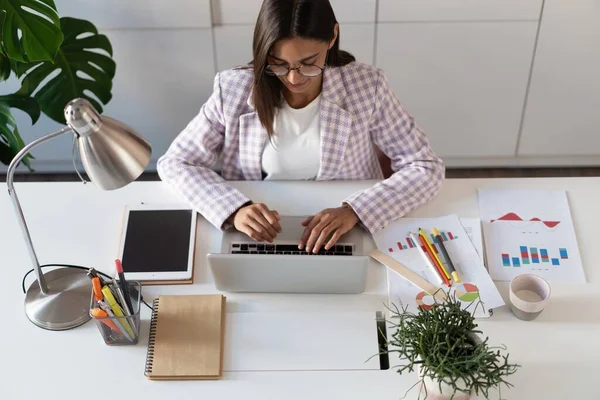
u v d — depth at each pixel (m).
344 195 1.66
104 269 1.50
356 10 2.31
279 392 1.29
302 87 1.53
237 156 1.75
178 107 2.56
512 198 1.64
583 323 1.38
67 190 1.68
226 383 1.31
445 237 1.55
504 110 2.58
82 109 1.14
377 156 1.83
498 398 1.27
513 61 2.44
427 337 1.18
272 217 1.52
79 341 1.38
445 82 2.50
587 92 2.52
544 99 2.54
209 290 1.47
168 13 2.30
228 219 1.56
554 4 2.30
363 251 1.53
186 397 1.29
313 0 1.39
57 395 1.29
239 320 1.41
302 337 1.38
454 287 1.44
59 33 1.97
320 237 1.48
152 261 1.50
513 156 2.74
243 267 1.41
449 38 2.38
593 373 1.30
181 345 1.35
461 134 2.66
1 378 1.32
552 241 1.54
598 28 2.34
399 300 1.43
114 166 1.21
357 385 1.29
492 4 2.30
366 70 1.65
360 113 1.66
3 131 2.16
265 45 1.41
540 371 1.30
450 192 1.67
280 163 1.72
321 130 1.65
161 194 1.67
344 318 1.41
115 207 1.64
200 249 1.54
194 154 1.70
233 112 1.65
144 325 1.40
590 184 1.67
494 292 1.43
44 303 1.42
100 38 2.25
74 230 1.59
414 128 1.73
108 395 1.29
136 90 2.51
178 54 2.41
